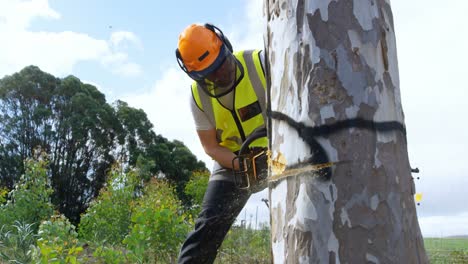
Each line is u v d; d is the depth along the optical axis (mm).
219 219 3475
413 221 1729
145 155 29453
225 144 3490
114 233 9422
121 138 29234
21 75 27719
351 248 1630
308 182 1694
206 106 3369
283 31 1821
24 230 7180
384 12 1783
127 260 5977
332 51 1709
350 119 1680
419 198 2195
